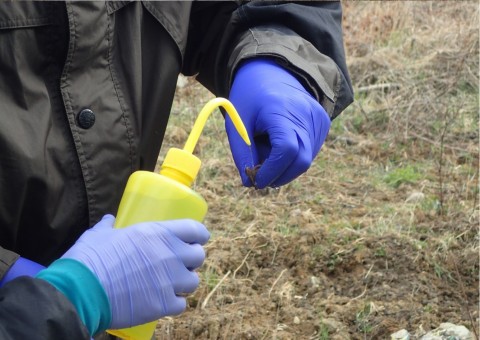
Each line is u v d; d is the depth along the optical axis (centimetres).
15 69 134
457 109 477
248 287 304
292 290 303
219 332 272
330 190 399
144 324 133
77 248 121
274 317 285
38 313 108
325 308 289
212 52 184
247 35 174
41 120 137
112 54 149
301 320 282
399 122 473
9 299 109
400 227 344
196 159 133
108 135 147
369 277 308
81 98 143
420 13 681
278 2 176
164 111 163
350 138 467
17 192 135
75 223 147
